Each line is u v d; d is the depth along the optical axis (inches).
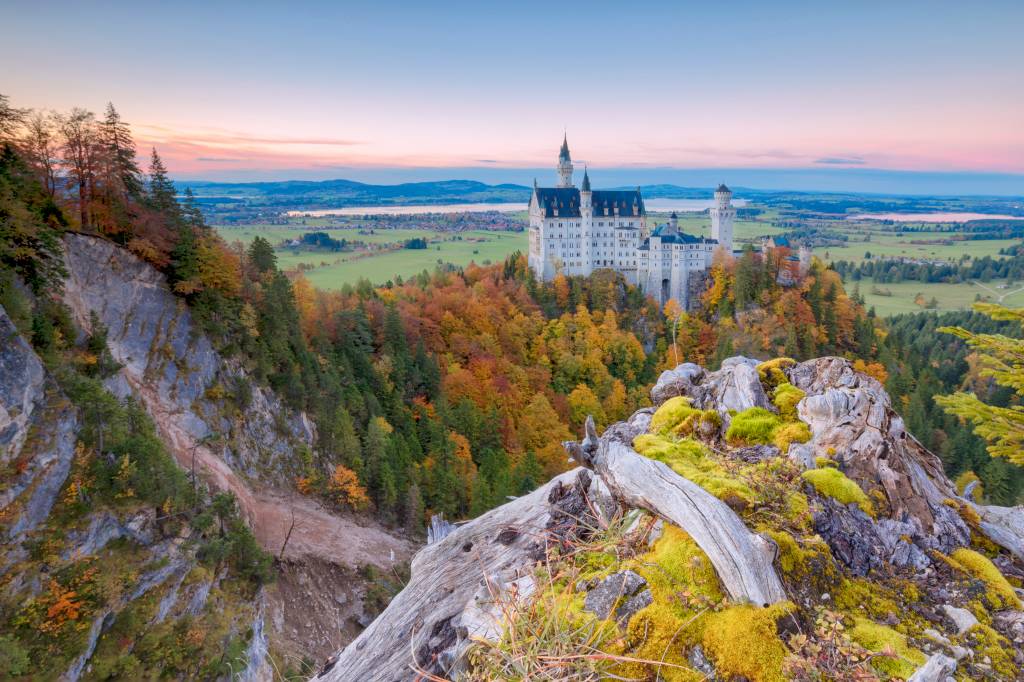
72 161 2188.7
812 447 356.8
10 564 1268.5
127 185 2341.3
